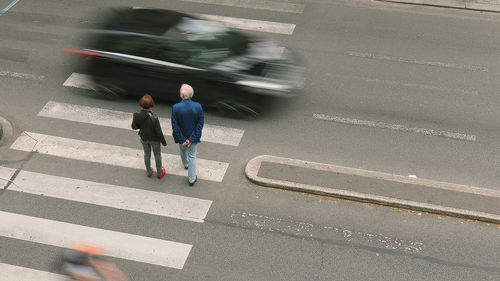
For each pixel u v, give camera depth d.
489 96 11.44
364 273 7.61
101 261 6.66
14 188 8.95
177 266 7.66
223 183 9.18
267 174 9.18
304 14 14.65
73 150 9.86
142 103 8.08
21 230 8.18
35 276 7.45
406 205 8.63
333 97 11.36
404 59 12.68
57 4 14.88
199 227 8.30
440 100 11.30
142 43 10.76
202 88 10.56
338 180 9.09
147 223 8.36
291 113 10.88
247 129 10.46
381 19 14.41
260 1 15.34
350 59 12.66
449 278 7.55
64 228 8.24
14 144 9.95
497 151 9.97
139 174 9.35
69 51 11.17
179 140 8.37
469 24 14.20
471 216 8.45
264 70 10.78
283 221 8.44
